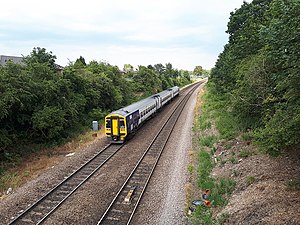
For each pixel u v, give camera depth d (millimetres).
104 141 23391
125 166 17188
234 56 23000
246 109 16688
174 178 14977
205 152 18484
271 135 10492
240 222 9555
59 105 23922
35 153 20812
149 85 62469
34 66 24750
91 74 35812
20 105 20109
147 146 21500
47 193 13266
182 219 11016
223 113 26984
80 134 26203
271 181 11617
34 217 11375
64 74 29750
